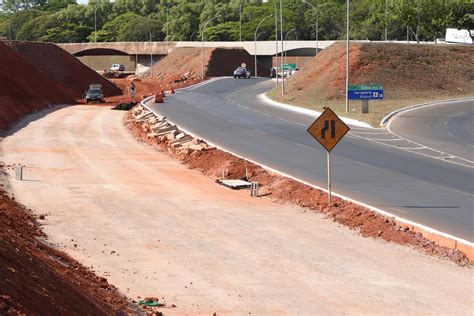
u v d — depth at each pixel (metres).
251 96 75.94
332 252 18.59
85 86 90.50
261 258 17.97
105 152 38.09
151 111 56.38
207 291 15.20
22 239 15.21
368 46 77.31
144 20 182.88
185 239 19.83
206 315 13.60
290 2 187.12
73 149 38.84
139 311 13.42
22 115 57.81
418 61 76.38
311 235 20.44
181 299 14.60
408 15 103.31
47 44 93.50
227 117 53.12
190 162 34.88
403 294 15.20
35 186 27.34
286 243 19.52
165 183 29.06
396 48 77.69
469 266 17.45
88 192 26.44
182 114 55.09
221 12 177.12
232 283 15.82
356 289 15.52
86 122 53.53
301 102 66.44
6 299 9.31
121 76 132.38
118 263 17.22
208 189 27.95
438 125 48.03
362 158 33.84
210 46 145.00
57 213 22.69
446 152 36.06
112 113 62.03
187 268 16.97
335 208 23.33
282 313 13.87
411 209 22.70
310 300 14.73
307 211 23.80
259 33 162.25
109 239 19.61
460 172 30.05
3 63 68.88
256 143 38.94
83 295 12.13
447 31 108.19
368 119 50.09
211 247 19.00
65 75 90.12
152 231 20.69
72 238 19.52
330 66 75.25
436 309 14.27
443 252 18.36
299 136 41.94
